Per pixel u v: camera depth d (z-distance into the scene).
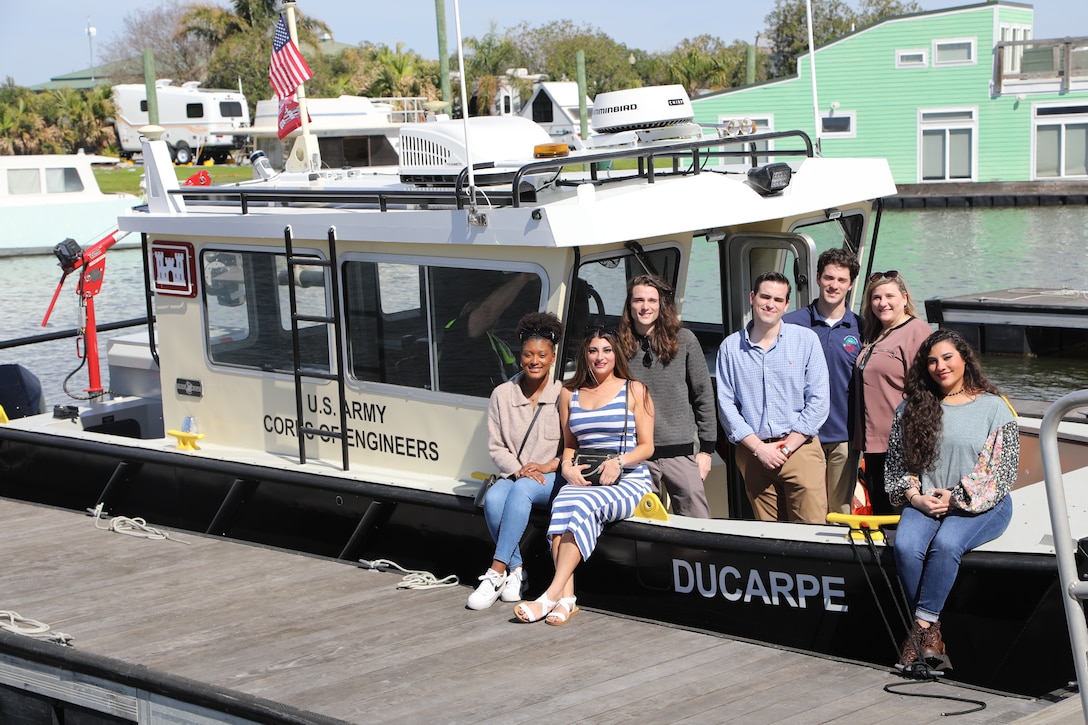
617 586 5.43
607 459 5.25
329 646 5.05
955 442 4.55
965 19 33.59
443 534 5.88
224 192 6.55
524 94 53.06
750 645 4.96
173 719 4.70
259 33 63.94
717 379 5.50
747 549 4.98
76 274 23.20
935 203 33.06
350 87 53.34
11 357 14.98
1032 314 15.37
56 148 49.75
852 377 5.50
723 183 5.64
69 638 5.19
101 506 7.00
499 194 5.71
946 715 4.20
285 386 6.50
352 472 6.18
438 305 5.77
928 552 4.55
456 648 4.98
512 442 5.46
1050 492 3.55
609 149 6.47
